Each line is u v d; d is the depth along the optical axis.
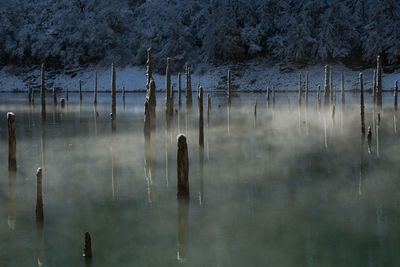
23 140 24.00
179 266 7.84
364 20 76.00
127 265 7.88
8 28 88.00
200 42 86.94
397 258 7.96
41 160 18.12
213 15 80.19
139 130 28.22
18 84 83.75
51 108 45.91
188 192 11.79
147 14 86.38
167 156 18.89
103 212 11.09
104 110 43.22
